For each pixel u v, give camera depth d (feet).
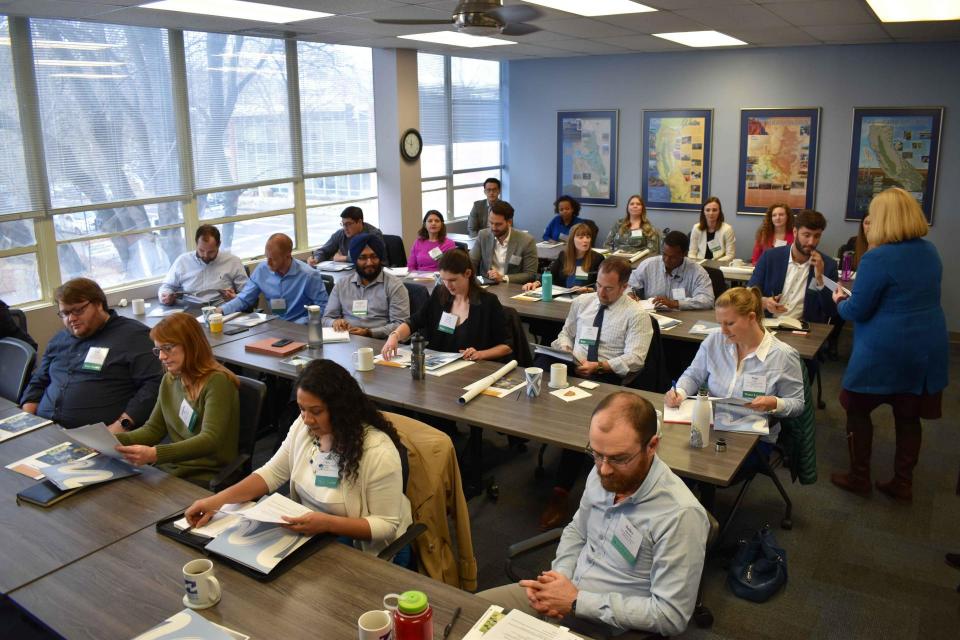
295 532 6.75
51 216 17.44
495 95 32.14
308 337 13.43
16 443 9.29
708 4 15.89
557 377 10.85
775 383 10.00
